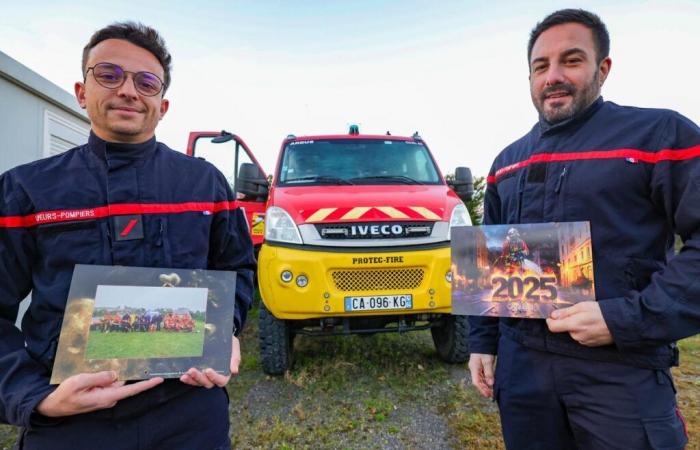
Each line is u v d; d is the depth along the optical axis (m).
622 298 1.08
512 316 1.23
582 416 1.18
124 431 1.04
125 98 1.12
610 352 1.12
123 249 1.10
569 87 1.23
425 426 2.34
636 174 1.13
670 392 1.13
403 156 3.80
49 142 3.77
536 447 1.28
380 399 2.64
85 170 1.13
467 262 1.31
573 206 1.21
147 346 1.03
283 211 2.79
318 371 3.06
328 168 3.60
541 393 1.25
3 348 1.00
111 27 1.14
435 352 3.48
